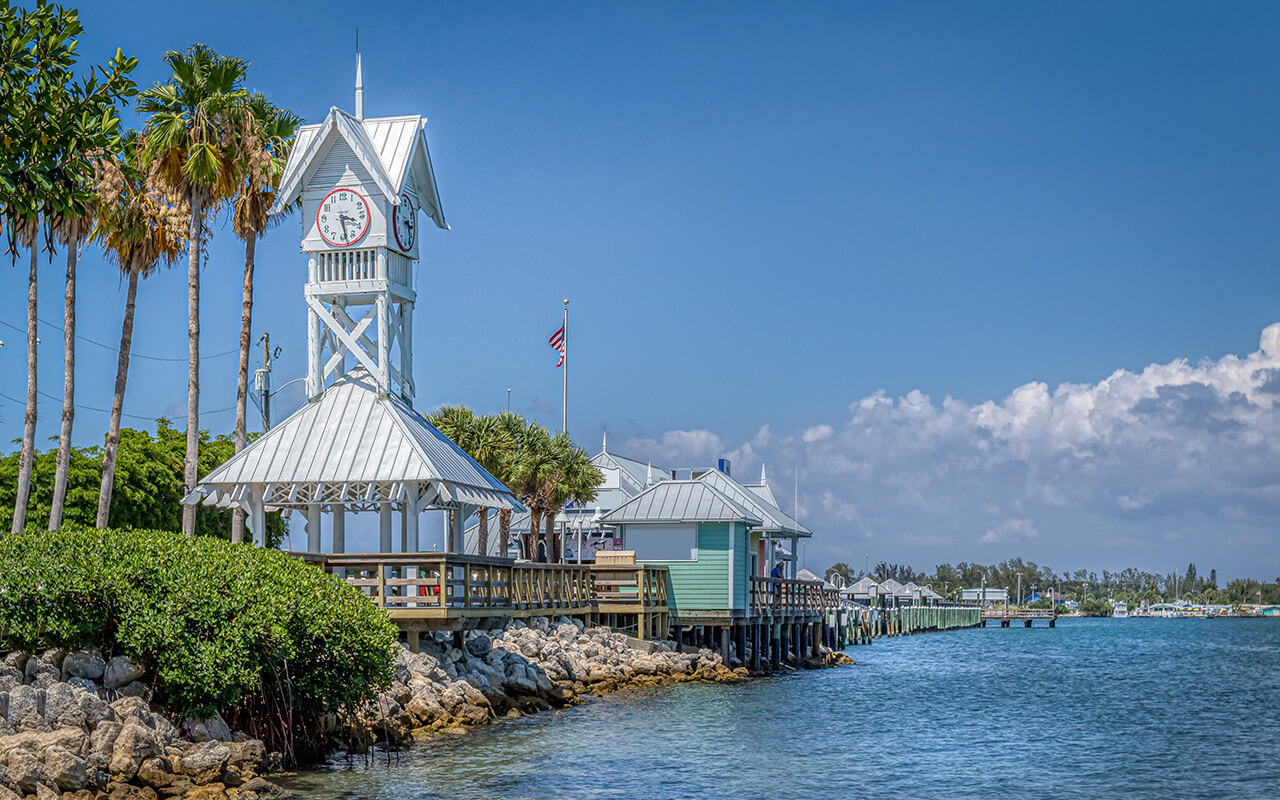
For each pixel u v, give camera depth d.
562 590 40.31
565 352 61.59
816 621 62.22
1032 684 53.09
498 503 36.31
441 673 29.86
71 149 23.11
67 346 38.47
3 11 22.14
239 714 22.55
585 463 56.31
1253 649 98.62
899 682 51.50
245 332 42.31
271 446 34.25
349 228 35.19
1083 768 27.31
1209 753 30.00
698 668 45.78
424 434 35.31
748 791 23.03
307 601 22.78
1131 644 107.69
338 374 35.88
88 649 21.02
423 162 37.47
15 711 18.70
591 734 28.95
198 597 21.50
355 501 34.00
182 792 18.77
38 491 48.72
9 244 23.11
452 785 22.05
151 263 40.66
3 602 20.59
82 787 17.88
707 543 48.50
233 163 38.78
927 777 25.44
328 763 23.36
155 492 51.69
